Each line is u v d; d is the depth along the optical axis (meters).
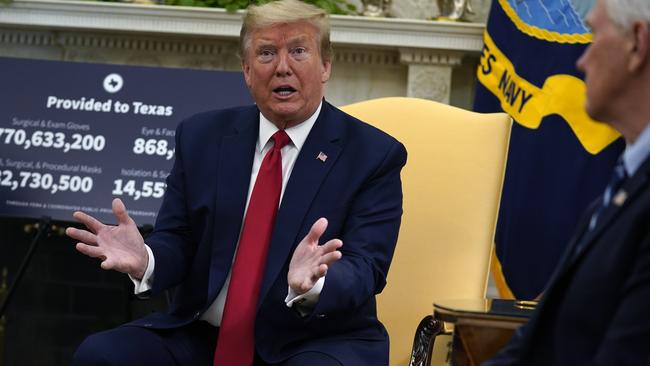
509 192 4.33
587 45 4.16
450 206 3.02
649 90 1.59
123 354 2.59
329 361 2.51
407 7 5.05
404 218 3.03
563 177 4.19
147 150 4.21
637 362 1.44
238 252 2.70
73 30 5.00
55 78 4.32
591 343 1.55
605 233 1.58
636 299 1.46
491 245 3.00
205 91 4.22
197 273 2.75
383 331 2.74
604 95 1.62
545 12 4.32
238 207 2.73
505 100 4.41
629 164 1.61
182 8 4.75
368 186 2.73
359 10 5.10
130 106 4.25
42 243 4.92
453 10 4.84
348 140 2.79
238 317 2.64
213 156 2.82
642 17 1.56
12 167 4.27
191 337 2.72
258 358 2.67
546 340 1.70
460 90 4.96
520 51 4.38
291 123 2.77
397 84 4.98
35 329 4.95
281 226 2.67
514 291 4.30
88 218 2.56
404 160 2.80
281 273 2.63
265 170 2.75
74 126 4.27
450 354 2.50
